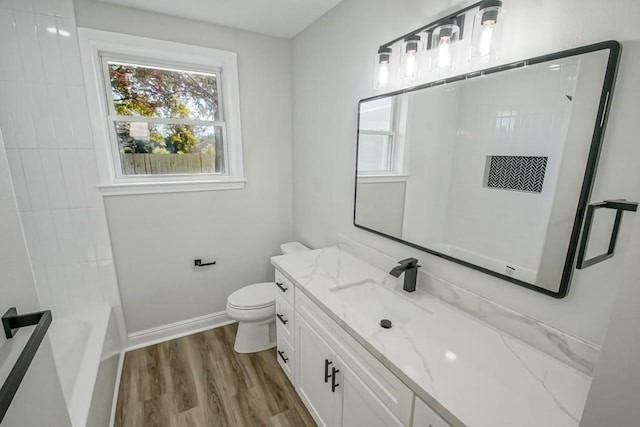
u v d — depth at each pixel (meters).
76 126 1.78
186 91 2.21
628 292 0.49
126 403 1.71
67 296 1.92
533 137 0.94
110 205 1.98
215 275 2.45
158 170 2.21
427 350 0.97
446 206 1.27
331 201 2.10
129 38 1.86
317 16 1.98
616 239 0.79
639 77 0.74
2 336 0.63
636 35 0.73
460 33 1.12
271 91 2.40
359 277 1.55
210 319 2.48
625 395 0.51
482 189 1.12
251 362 2.05
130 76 2.03
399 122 1.46
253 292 2.19
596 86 0.79
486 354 0.96
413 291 1.39
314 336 1.42
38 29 1.62
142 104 2.09
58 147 1.76
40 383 0.73
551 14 0.88
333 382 1.27
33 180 1.73
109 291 2.04
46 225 1.80
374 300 1.50
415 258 1.45
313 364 1.47
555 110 0.88
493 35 0.98
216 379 1.90
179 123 2.21
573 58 0.83
